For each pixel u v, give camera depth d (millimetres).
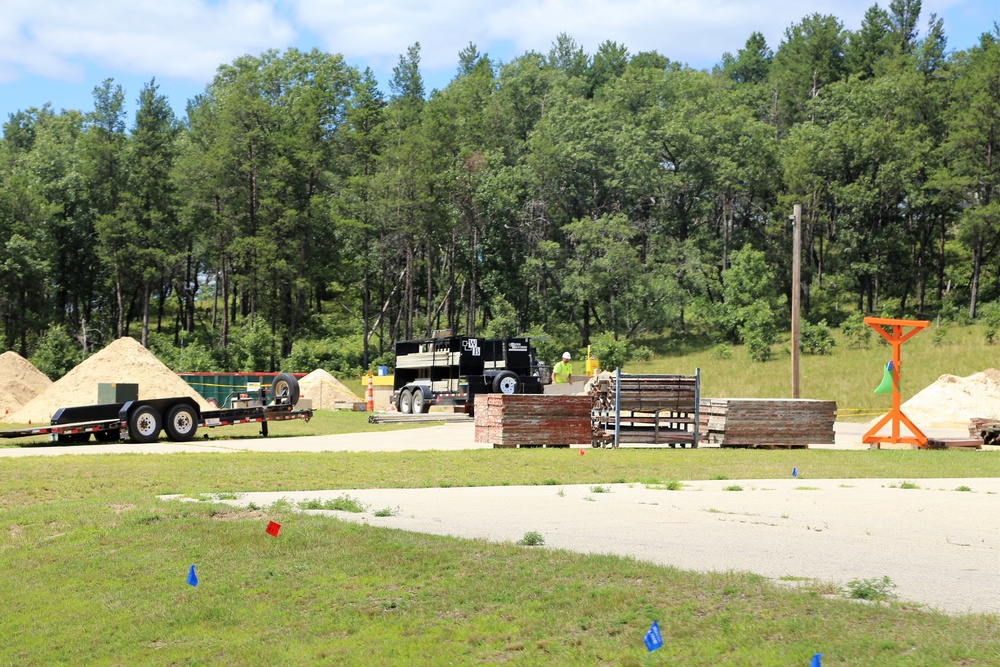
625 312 79625
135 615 10312
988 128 76312
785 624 7387
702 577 8773
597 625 8000
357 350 80500
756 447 26812
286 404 31000
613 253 79312
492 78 117312
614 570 9297
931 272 86188
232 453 23422
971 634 6871
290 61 100938
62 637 10086
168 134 89125
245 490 17094
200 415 29141
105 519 14109
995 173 76625
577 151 90375
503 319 86438
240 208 83938
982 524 12367
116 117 85688
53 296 91125
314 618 9406
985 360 56281
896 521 12648
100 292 91938
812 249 86875
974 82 79500
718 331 81062
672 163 93125
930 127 87188
